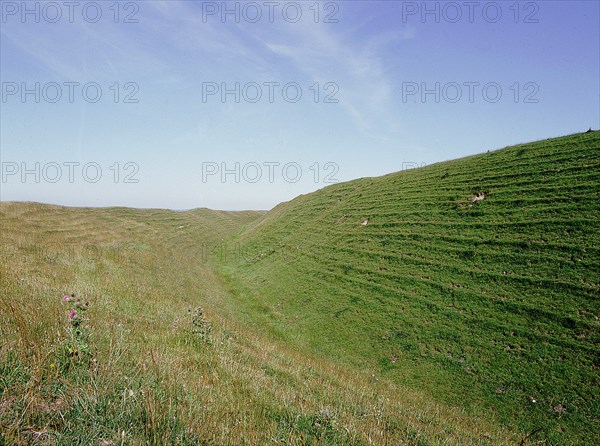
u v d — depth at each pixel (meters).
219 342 13.07
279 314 30.36
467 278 24.69
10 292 10.73
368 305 26.95
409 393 17.67
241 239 75.31
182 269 43.91
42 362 5.86
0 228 33.47
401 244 32.59
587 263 20.39
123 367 7.00
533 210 26.59
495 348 19.06
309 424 7.00
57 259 24.75
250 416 6.65
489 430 14.11
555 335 18.02
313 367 15.98
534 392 16.08
